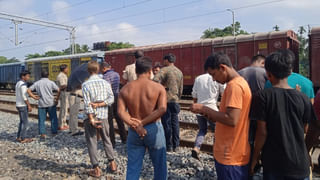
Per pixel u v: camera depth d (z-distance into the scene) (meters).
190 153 5.13
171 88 5.07
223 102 2.39
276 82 2.24
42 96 6.78
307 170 2.15
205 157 4.86
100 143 6.10
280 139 2.12
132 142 3.08
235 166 2.34
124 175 4.21
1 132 7.92
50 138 6.89
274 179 2.18
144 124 2.91
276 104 2.13
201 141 4.48
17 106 6.49
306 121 2.18
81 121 8.62
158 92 2.99
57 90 7.04
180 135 6.78
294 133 2.13
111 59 19.38
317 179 3.70
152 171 4.29
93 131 4.18
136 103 2.97
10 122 9.54
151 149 3.07
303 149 2.15
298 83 3.03
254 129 2.46
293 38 12.62
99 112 4.18
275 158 2.14
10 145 6.39
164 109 2.92
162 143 3.08
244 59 13.16
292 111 2.12
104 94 4.22
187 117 8.95
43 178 4.25
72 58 21.97
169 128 5.19
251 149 2.50
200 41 14.72
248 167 2.41
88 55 20.64
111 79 5.62
